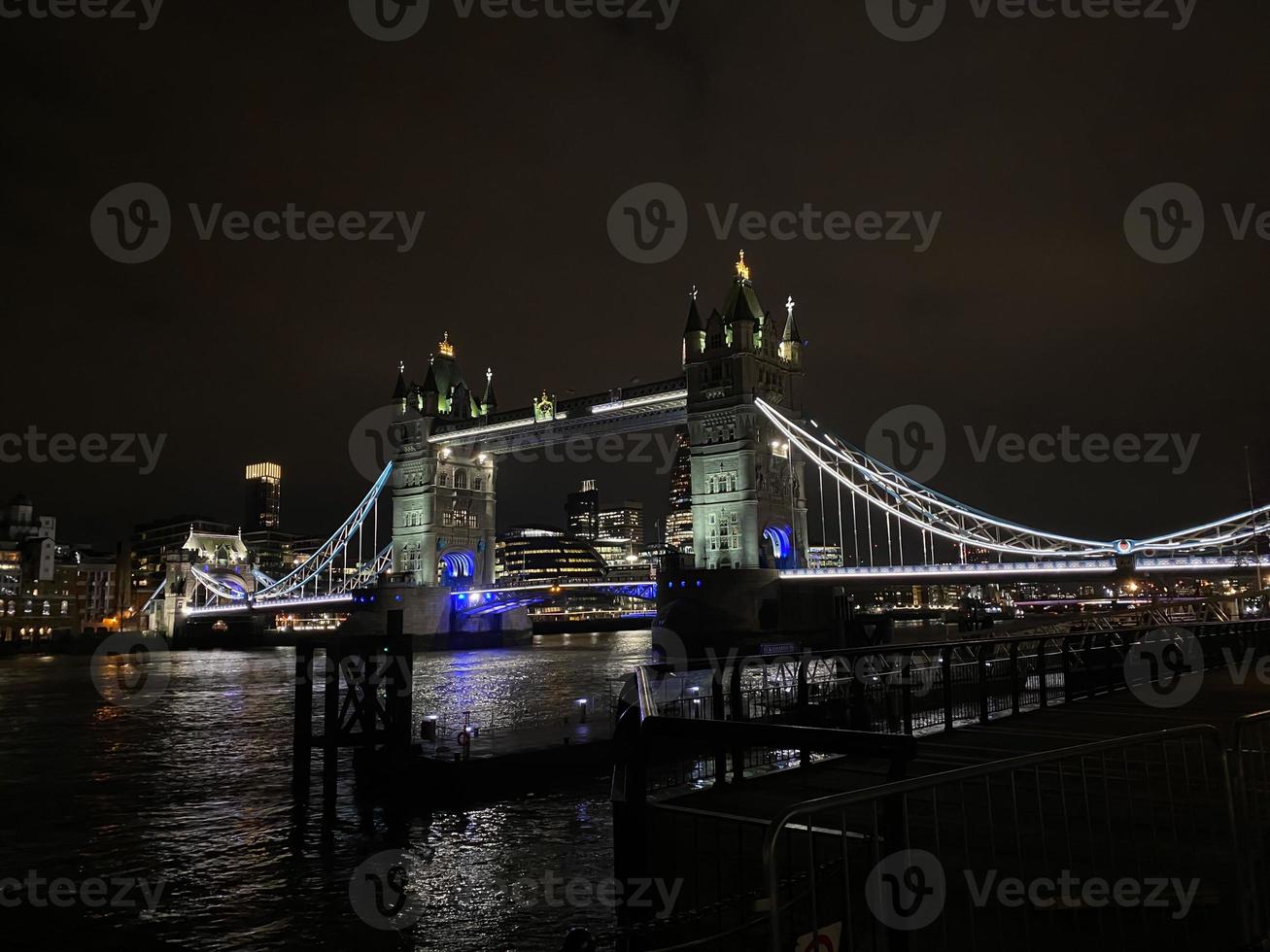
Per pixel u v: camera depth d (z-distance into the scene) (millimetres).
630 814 11891
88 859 35656
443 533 192000
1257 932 9789
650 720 11781
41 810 43594
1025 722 25047
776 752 23781
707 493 138750
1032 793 17156
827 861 13219
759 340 142125
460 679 107438
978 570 104750
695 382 143250
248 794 46438
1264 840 12758
